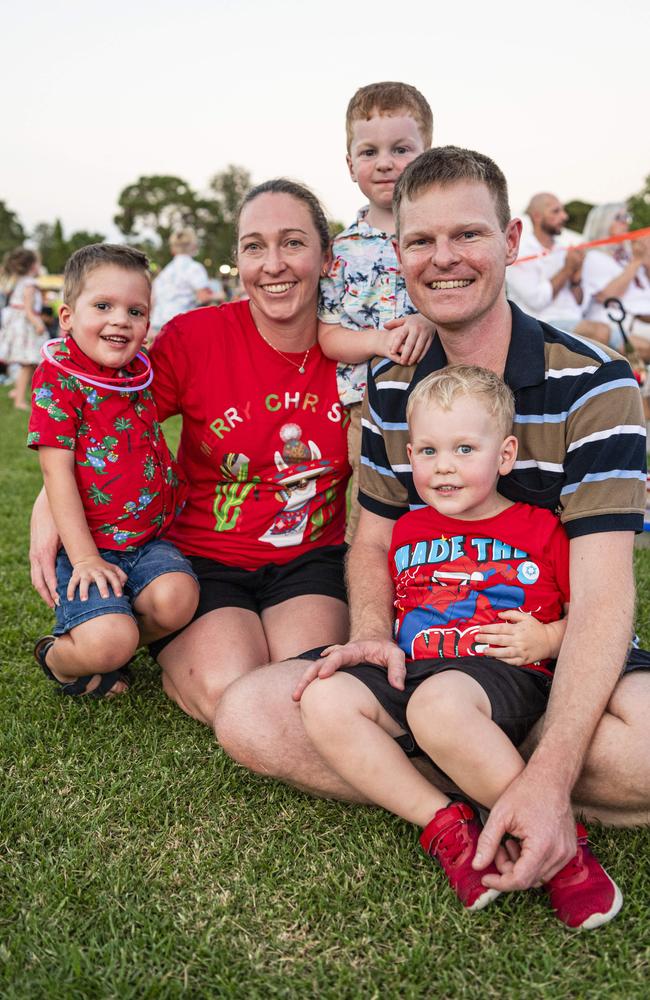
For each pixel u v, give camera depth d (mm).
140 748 2289
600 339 6414
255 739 1988
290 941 1601
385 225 3357
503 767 1698
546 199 6848
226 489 2637
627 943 1558
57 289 32906
